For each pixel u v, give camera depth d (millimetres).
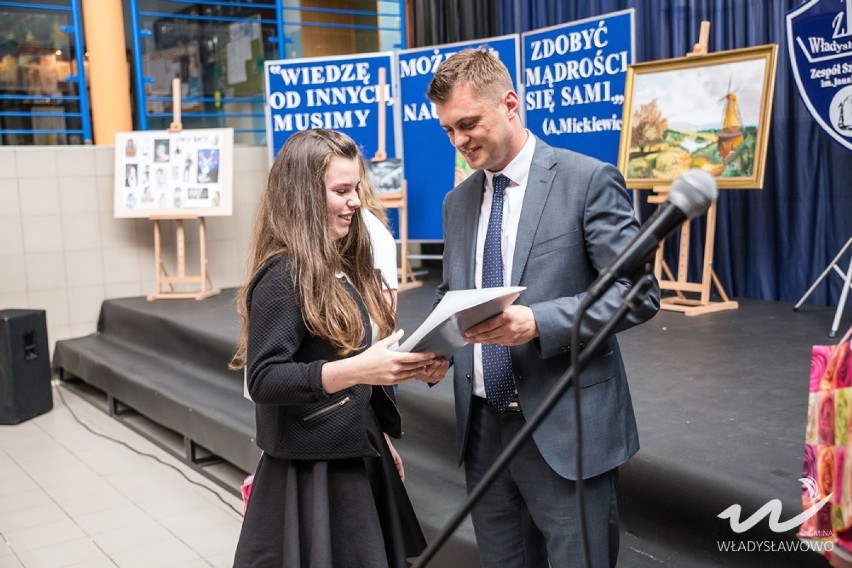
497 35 5988
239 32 6469
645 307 1444
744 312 4211
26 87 5699
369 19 7152
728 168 4094
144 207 5570
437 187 5523
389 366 1427
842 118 3760
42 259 5484
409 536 1713
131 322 5238
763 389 2777
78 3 5758
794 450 2174
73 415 4793
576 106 4797
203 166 5547
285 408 1585
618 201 1514
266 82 5781
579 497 1082
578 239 1522
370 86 5656
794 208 4477
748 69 4020
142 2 6031
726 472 2033
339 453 1579
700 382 2898
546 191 1551
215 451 3586
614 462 1529
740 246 4734
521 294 1538
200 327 4523
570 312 1426
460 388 1670
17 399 4609
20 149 5363
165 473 3797
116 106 5844
